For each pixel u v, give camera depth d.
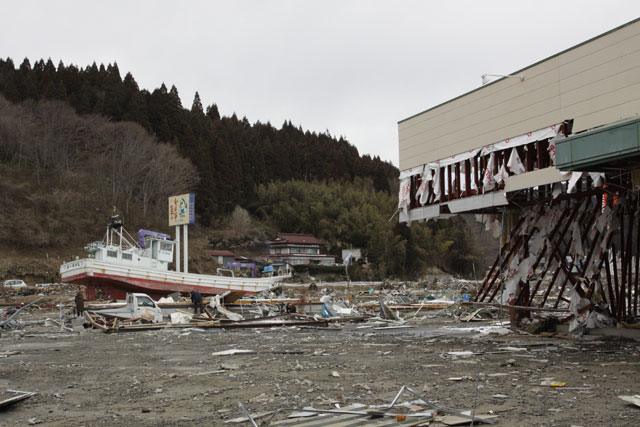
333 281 83.81
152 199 93.31
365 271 87.25
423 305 33.50
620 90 13.95
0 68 112.00
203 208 97.50
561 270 17.66
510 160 17.03
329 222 103.06
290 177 123.50
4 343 19.03
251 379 10.29
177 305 30.05
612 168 13.31
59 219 77.31
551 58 15.87
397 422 6.50
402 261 91.38
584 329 16.41
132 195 93.25
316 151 138.88
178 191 91.75
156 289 42.81
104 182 90.31
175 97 113.25
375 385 9.31
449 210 20.50
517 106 16.89
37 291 53.78
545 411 7.10
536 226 18.48
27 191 79.56
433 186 20.22
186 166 94.75
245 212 101.25
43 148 88.19
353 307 33.22
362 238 100.25
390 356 13.34
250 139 128.88
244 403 8.13
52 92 101.38
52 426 7.14
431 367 11.21
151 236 45.78
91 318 24.83
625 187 14.84
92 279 41.25
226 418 7.27
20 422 7.45
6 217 73.75
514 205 19.61
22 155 88.25
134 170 89.75
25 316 32.75
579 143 12.56
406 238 93.44
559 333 17.25
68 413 7.93
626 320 16.72
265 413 7.29
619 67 13.99
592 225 17.08
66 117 93.19
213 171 102.31
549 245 17.73
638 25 13.59
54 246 74.25
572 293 16.81
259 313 32.78
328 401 8.01
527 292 19.45
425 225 97.31
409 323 25.25
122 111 105.88
